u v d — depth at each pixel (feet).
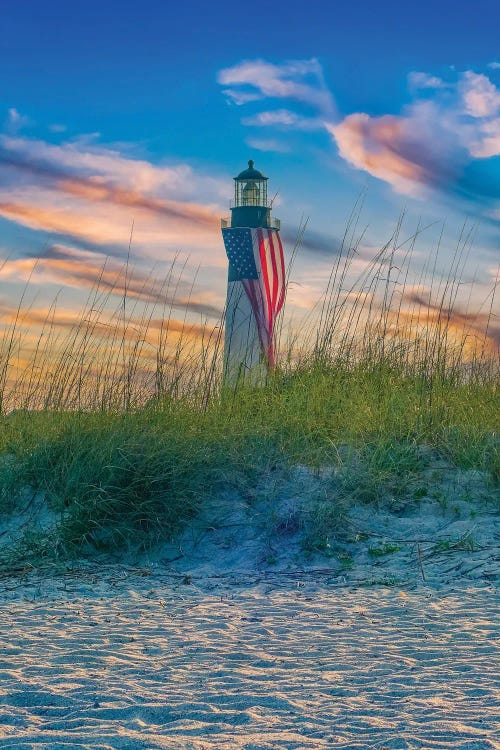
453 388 30.55
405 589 18.37
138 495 23.12
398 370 31.45
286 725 10.34
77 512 22.44
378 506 23.61
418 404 28.40
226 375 30.35
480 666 12.75
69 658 13.53
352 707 10.98
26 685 11.98
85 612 16.96
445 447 26.27
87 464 23.89
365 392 29.81
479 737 9.71
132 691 11.76
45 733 10.10
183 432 25.70
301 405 28.40
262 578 19.83
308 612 16.67
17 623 16.06
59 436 25.67
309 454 25.43
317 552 21.26
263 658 13.47
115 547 22.12
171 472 23.59
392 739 9.69
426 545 21.22
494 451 25.26
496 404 29.27
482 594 17.49
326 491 23.79
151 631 15.35
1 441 27.20
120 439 24.39
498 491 23.73
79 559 21.56
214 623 15.89
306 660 13.35
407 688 11.76
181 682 12.21
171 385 28.71
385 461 25.07
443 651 13.66
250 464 24.73
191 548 22.03
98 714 10.87
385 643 14.28
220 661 13.35
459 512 23.03
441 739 9.68
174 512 22.82
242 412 28.22
